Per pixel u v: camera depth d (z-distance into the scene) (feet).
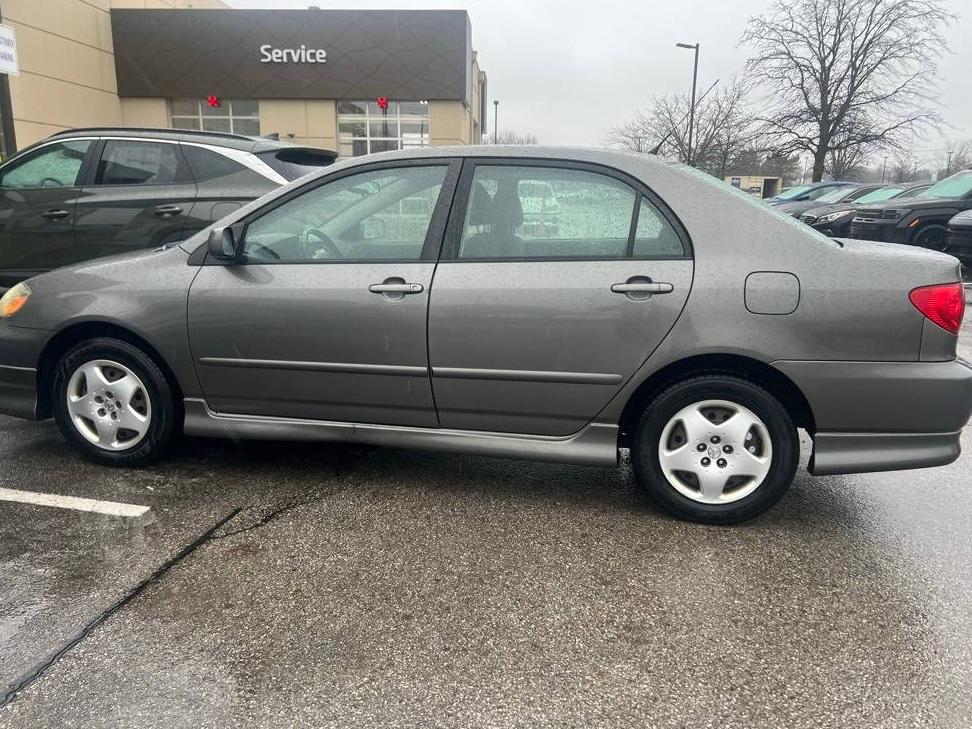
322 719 6.64
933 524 10.82
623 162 10.34
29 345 12.17
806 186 68.69
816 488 12.20
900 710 6.83
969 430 15.44
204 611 8.28
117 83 67.97
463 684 7.15
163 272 11.73
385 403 11.16
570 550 9.86
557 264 10.29
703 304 9.79
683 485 10.66
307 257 11.32
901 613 8.44
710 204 10.05
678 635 7.99
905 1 81.15
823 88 86.28
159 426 12.10
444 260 10.68
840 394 9.73
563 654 7.63
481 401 10.78
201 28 67.05
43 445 13.56
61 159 19.10
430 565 9.41
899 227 42.11
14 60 29.14
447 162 10.90
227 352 11.48
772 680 7.26
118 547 9.70
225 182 17.89
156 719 6.59
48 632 7.82
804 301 9.61
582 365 10.25
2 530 10.14
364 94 68.18
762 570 9.41
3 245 19.22
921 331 9.52
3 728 6.43
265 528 10.34
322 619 8.18
